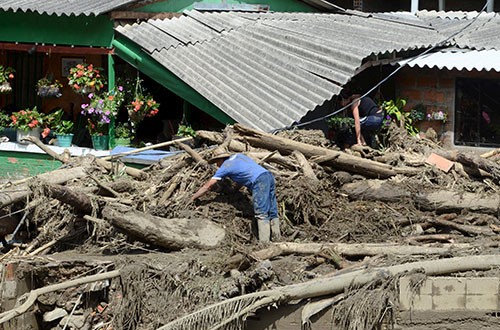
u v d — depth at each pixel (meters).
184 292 10.19
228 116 15.98
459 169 13.30
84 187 12.25
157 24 18.55
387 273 9.98
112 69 18.03
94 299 10.62
